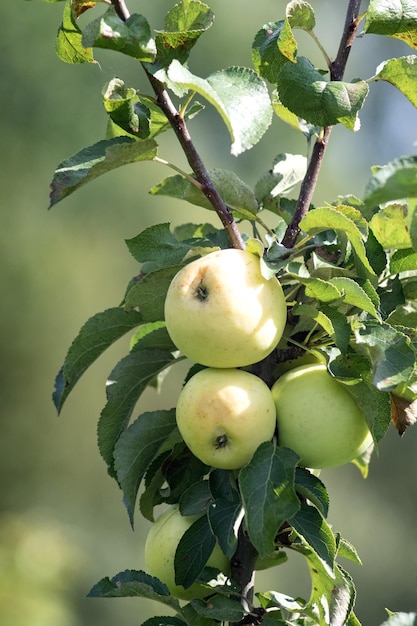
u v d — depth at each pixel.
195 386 1.50
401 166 1.35
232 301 1.48
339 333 1.48
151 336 1.59
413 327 1.54
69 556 4.11
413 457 4.77
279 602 1.54
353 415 1.51
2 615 3.53
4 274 5.01
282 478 1.47
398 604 4.63
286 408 1.51
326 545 1.48
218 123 5.02
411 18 1.53
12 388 5.02
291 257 1.49
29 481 4.98
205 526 1.54
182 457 1.57
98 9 4.66
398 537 4.71
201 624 1.54
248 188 1.59
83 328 1.59
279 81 1.51
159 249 1.55
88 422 5.00
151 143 1.48
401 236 1.54
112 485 4.93
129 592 1.53
